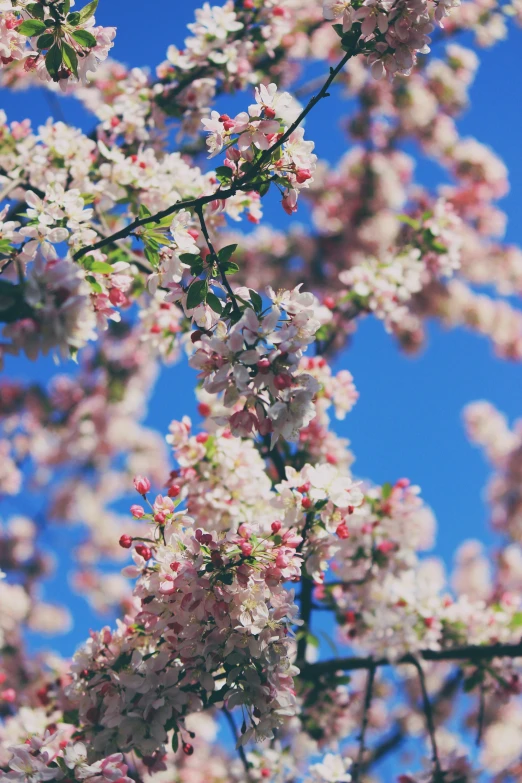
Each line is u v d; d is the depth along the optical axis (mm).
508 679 4992
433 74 9070
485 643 5207
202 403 4824
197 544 2705
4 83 5895
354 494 3213
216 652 2707
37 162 4480
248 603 2684
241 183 2707
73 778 2736
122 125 5094
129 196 4523
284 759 4855
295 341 2457
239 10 5332
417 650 4801
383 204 9141
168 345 5066
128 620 3312
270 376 2383
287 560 2707
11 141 4723
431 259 5914
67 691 3131
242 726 2744
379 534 5062
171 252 2945
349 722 5297
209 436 4066
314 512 3264
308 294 2506
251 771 4809
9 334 2035
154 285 2973
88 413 9219
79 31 2836
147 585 2846
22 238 2996
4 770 2887
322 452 4945
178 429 4094
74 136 4535
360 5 2617
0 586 7719
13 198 4598
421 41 2602
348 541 5059
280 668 2727
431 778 4562
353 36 2637
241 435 2430
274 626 2709
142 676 2939
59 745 3240
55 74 2908
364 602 5109
